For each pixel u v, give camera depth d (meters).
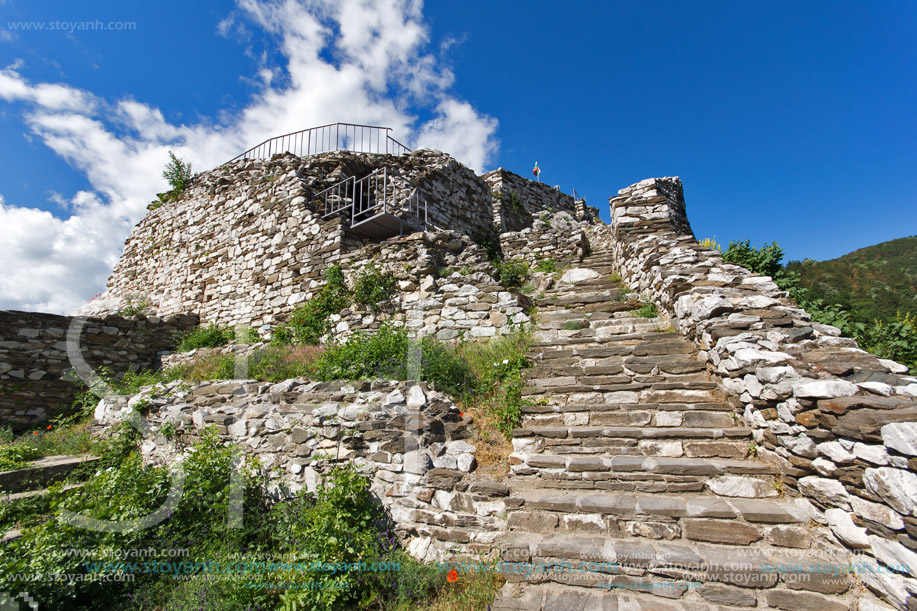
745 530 3.12
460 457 4.39
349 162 13.23
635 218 8.85
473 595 3.26
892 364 3.41
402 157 14.58
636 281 7.87
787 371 3.57
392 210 11.01
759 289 5.23
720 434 4.00
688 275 5.91
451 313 7.95
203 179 15.27
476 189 16.89
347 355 6.54
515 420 4.87
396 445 4.50
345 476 4.35
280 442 5.30
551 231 13.71
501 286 7.81
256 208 12.88
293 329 9.95
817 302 7.74
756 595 2.75
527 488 3.99
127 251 17.73
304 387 5.49
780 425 3.51
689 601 2.84
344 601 3.60
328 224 10.75
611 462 3.91
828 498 3.00
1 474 5.56
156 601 3.96
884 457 2.60
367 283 9.09
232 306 12.72
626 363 5.27
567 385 5.17
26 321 9.76
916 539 2.36
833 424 2.99
